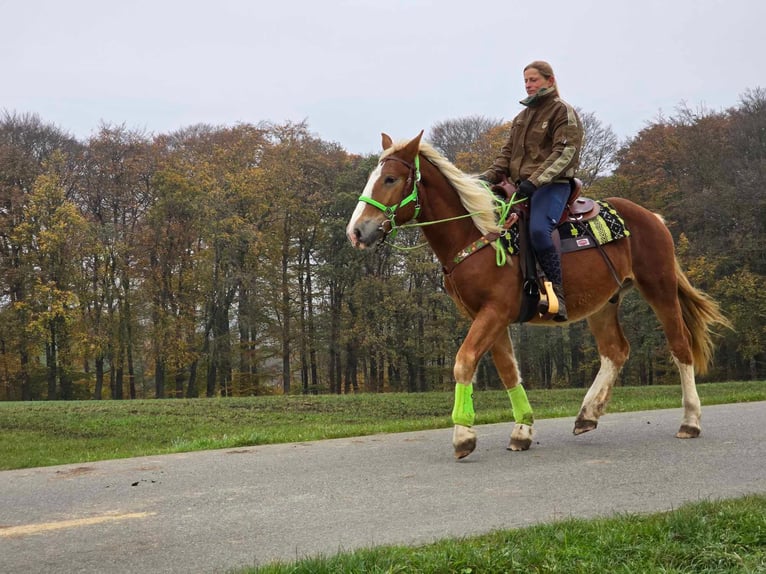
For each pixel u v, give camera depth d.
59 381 45.47
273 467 6.43
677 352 7.39
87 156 44.12
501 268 6.27
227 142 46.53
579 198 7.07
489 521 4.45
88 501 5.29
